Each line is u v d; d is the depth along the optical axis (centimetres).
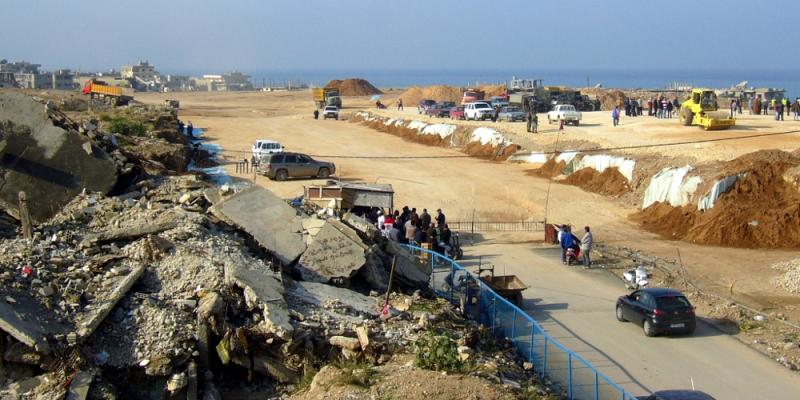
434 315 1830
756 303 2328
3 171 2009
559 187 4194
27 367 1345
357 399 1323
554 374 1741
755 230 3064
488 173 4619
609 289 2486
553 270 2711
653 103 6519
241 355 1482
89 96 8525
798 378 1780
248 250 1900
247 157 5106
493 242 3138
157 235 1772
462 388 1369
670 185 3497
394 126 6994
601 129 5472
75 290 1522
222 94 17862
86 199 2000
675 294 2069
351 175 4481
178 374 1396
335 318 1662
